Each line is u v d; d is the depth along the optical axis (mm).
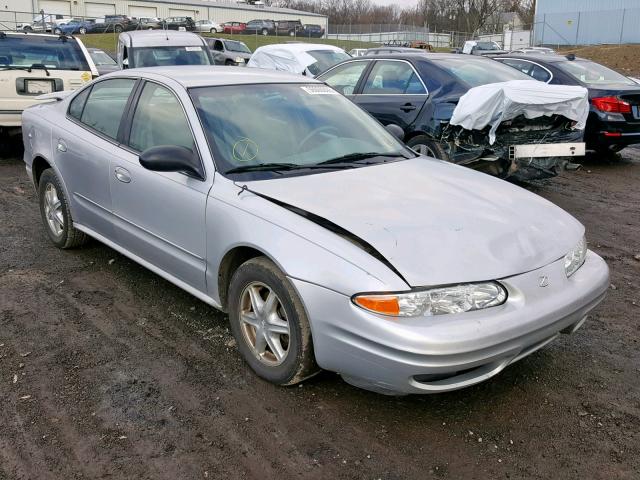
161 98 4102
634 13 39625
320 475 2654
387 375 2723
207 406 3125
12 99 8438
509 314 2795
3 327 3910
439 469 2705
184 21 49094
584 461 2775
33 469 2662
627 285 4824
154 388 3275
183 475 2645
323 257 2883
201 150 3631
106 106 4637
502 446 2869
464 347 2635
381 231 2938
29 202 6797
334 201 3242
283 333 3176
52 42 9250
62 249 5289
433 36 56531
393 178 3676
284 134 3918
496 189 3707
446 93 7062
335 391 3268
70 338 3791
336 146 4020
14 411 3059
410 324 2652
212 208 3432
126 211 4191
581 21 42438
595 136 9203
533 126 6711
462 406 3172
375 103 7668
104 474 2641
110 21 45625
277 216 3139
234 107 3941
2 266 4914
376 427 2984
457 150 6793
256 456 2766
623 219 6688
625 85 9562
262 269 3160
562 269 3119
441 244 2896
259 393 3240
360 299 2723
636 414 3127
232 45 27781
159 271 4059
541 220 3357
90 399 3168
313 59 13352
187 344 3740
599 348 3809
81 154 4602
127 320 4039
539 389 3340
